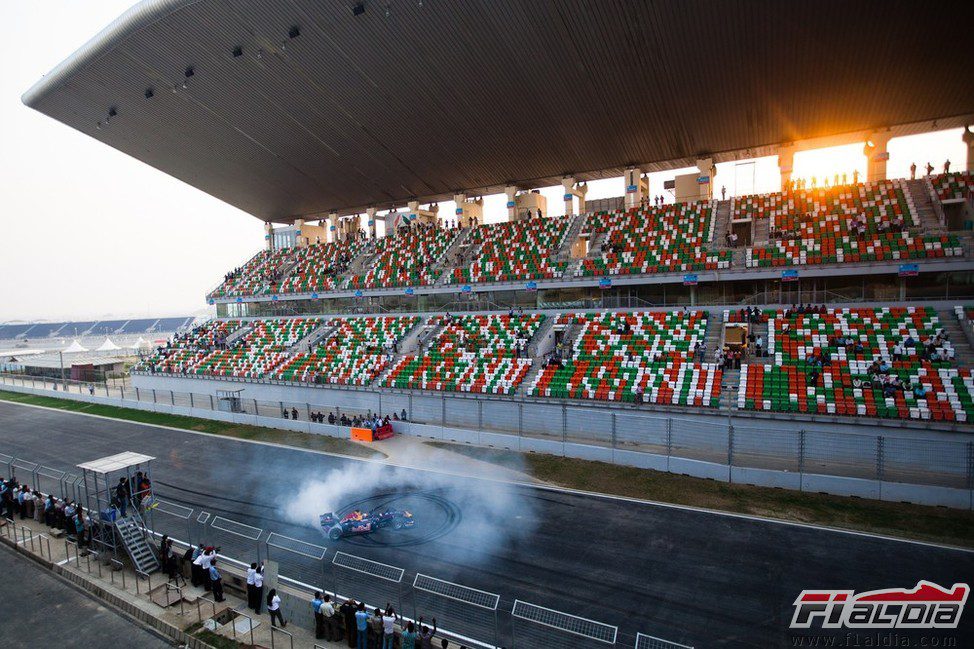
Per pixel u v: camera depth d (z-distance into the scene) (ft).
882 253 116.78
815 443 86.99
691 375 110.42
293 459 105.91
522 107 143.23
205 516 79.15
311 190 203.72
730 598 54.29
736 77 123.24
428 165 178.09
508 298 159.22
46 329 475.31
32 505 83.82
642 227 158.51
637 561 62.18
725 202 156.76
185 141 176.86
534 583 57.98
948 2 97.04
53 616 57.88
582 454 98.94
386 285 176.76
